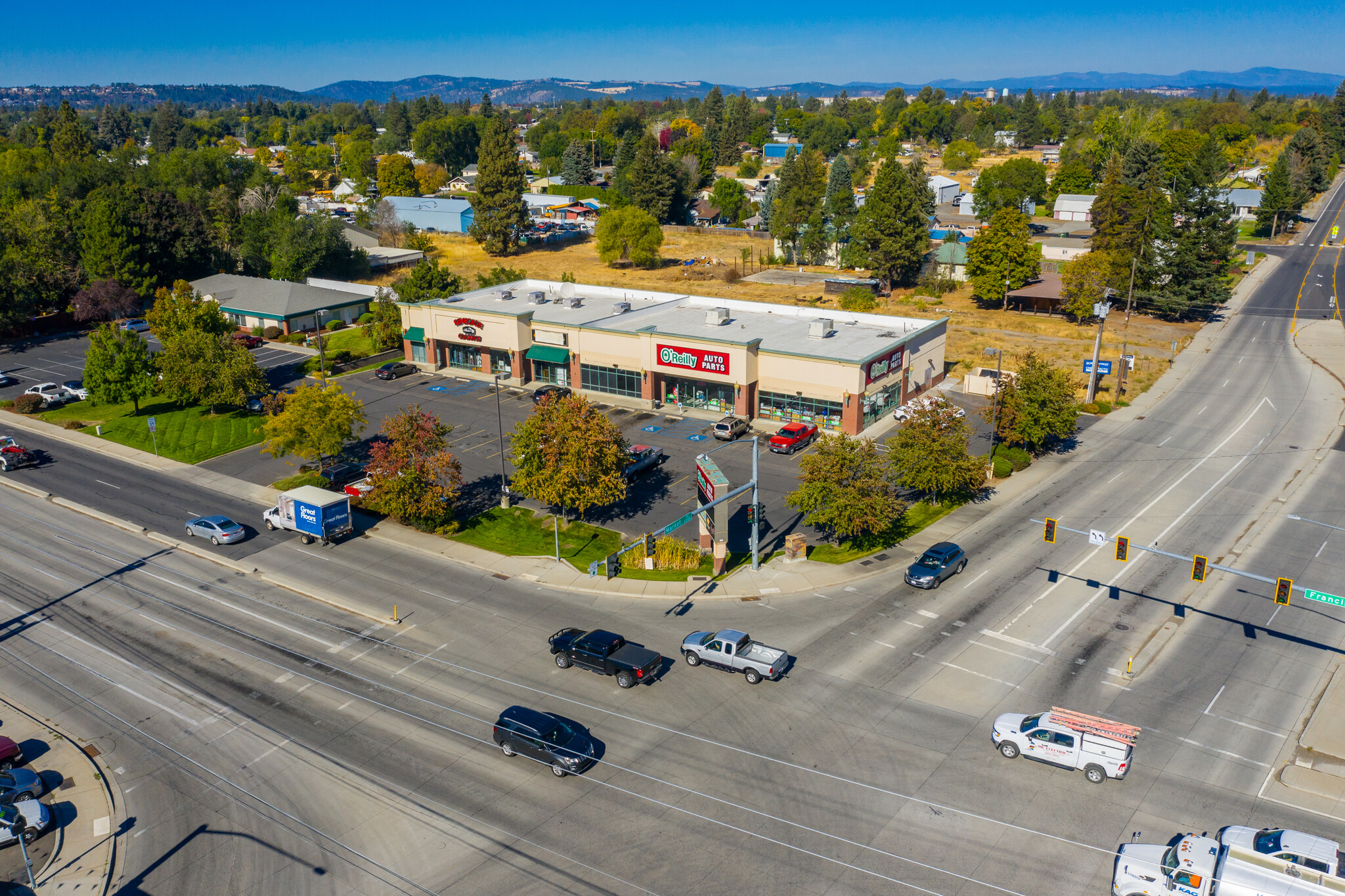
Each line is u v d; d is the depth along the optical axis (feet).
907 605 138.21
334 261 405.18
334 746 107.34
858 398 210.38
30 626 136.77
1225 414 228.84
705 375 227.61
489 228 487.61
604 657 119.14
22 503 184.96
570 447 158.92
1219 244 320.50
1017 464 193.57
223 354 235.20
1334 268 415.44
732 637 121.29
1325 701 112.06
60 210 400.88
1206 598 138.31
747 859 87.76
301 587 148.05
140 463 208.13
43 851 91.97
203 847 91.71
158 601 143.95
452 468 169.17
